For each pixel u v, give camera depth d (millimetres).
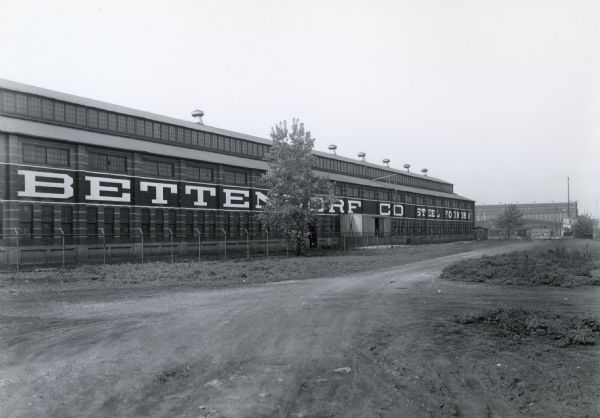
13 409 6066
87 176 32531
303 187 39688
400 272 24906
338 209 61156
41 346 9234
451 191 107188
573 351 8672
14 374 7488
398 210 76000
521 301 14820
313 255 41312
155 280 21297
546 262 24578
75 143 31875
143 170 37188
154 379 7203
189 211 40625
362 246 58031
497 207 158875
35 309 13570
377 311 12984
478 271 21719
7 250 27688
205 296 16203
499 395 6441
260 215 40469
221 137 50469
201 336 9977
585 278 19219
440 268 26750
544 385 6820
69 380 7184
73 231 31688
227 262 31250
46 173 30172
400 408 5988
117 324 11312
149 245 36812
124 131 40469
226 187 44406
